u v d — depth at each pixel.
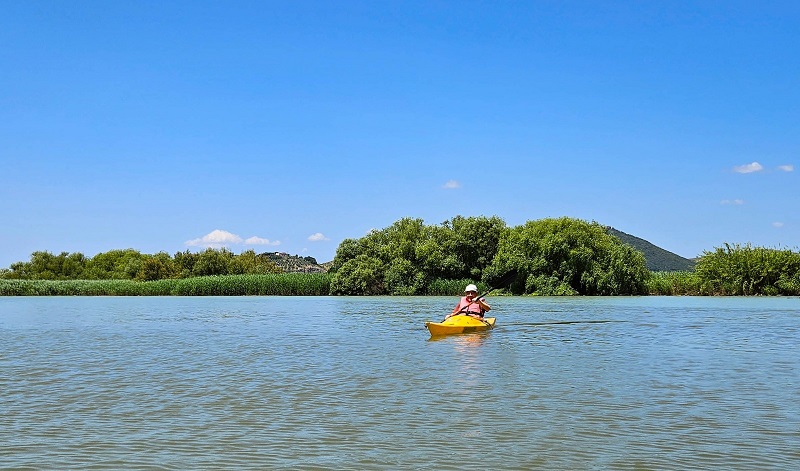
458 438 9.50
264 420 10.61
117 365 16.78
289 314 37.69
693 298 56.56
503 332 25.20
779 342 21.48
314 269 148.50
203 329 27.69
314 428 10.09
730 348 19.84
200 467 8.26
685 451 8.85
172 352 19.50
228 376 14.86
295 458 8.61
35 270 122.25
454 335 24.12
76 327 29.17
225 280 74.94
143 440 9.46
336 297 67.75
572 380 14.14
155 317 35.84
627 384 13.62
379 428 10.06
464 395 12.52
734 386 13.36
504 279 28.58
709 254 64.25
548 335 24.06
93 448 9.07
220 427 10.16
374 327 28.14
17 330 27.70
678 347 20.16
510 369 15.73
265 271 104.44
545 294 64.31
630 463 8.36
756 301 50.25
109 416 10.95
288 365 16.56
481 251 75.12
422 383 13.84
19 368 16.31
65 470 8.15
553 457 8.61
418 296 69.69
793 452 8.79
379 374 15.03
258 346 20.95
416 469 8.16
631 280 65.12
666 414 10.91
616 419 10.58
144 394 12.79
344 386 13.51
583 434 9.69
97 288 77.50
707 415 10.83
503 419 10.60
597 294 65.31
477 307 26.86
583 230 65.62
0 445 9.23
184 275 98.25
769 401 11.90
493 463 8.38
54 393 12.95
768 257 61.41
